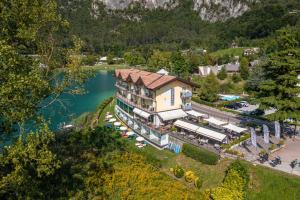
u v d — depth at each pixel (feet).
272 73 179.42
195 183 137.18
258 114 233.96
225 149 159.94
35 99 85.40
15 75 73.92
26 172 85.87
